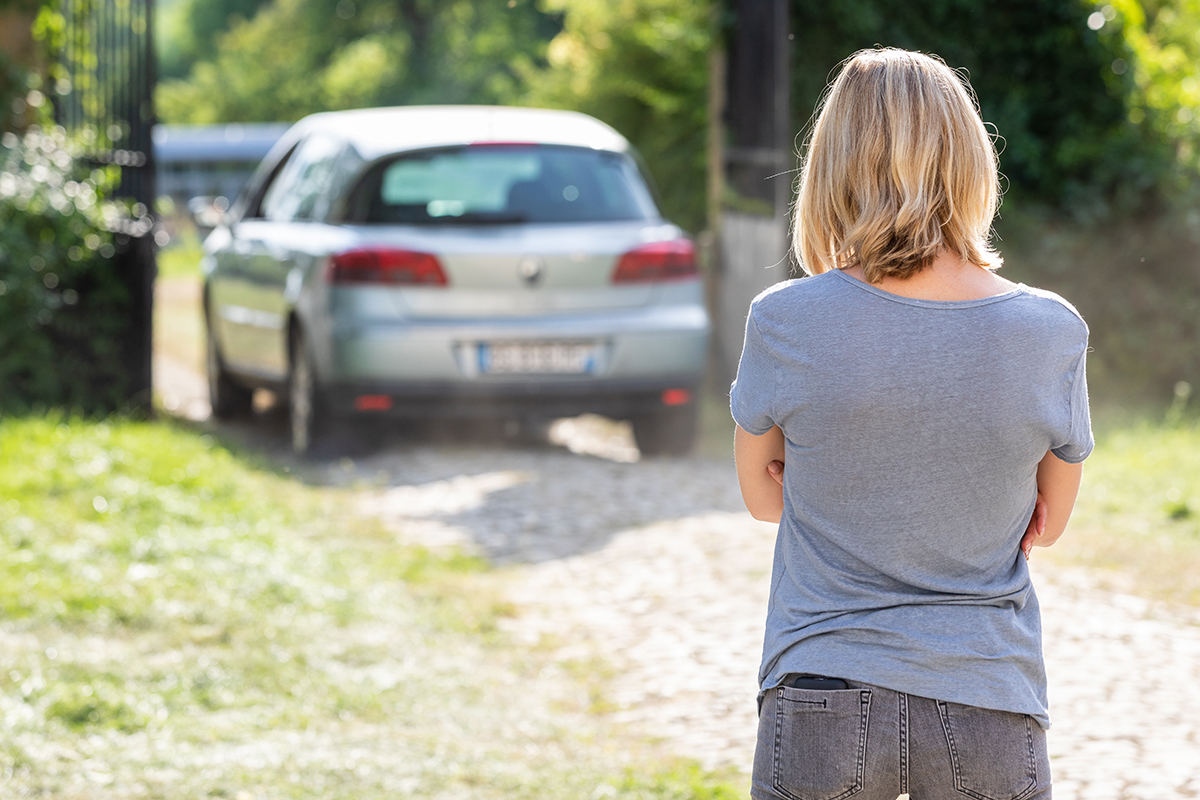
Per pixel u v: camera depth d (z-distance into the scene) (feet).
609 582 37.24
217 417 62.54
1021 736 12.70
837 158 13.12
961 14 72.13
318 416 51.06
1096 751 25.14
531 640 33.24
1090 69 71.97
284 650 31.30
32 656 29.50
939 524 12.68
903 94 12.85
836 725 12.60
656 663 31.30
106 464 44.70
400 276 48.80
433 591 36.50
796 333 12.87
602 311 50.42
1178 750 25.04
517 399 49.83
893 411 12.50
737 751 26.30
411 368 48.75
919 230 12.67
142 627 32.17
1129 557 38.63
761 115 62.85
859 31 70.85
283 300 52.85
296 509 44.14
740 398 13.35
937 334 12.57
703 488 46.91
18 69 58.44
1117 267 67.92
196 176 253.65
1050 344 12.63
